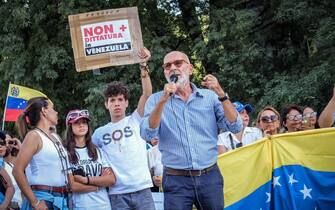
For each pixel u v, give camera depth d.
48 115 4.90
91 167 5.19
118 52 5.39
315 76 11.53
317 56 12.74
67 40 13.54
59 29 13.57
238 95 13.01
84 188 5.11
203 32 14.01
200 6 14.21
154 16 14.16
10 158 6.98
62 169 4.79
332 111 5.53
